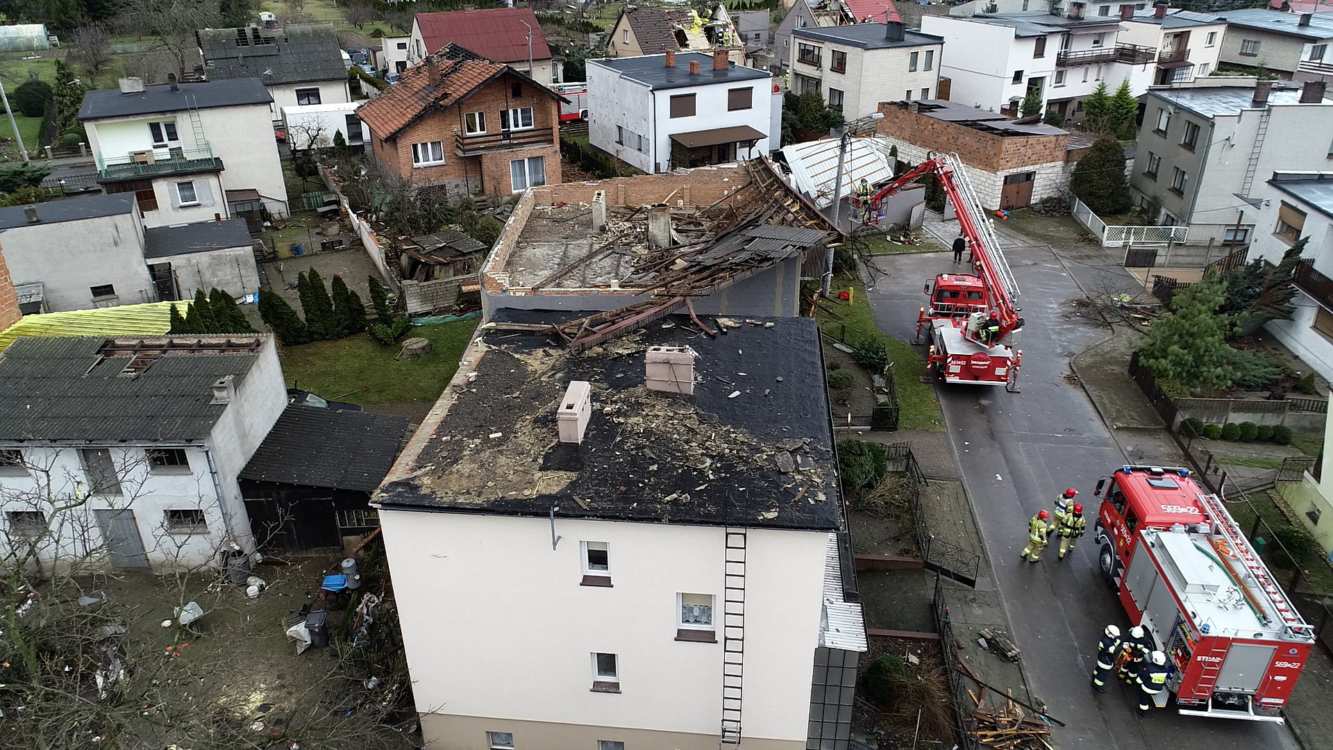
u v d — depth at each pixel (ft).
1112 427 89.30
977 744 53.88
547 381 54.65
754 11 279.90
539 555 44.93
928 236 141.69
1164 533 58.75
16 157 169.07
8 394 66.33
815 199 124.26
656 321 61.67
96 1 254.27
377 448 72.84
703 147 157.17
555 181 150.20
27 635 49.83
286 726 51.08
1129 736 55.42
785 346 58.59
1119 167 143.74
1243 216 130.00
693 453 47.16
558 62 207.10
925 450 85.56
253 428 70.33
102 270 104.88
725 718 49.03
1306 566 69.31
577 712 50.52
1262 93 126.31
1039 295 119.44
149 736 50.03
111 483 64.49
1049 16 207.51
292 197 148.66
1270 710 53.98
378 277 119.55
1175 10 239.50
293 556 70.54
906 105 165.78
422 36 198.08
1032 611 65.67
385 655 58.54
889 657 57.72
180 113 131.03
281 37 192.13
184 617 61.16
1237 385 94.89
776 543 42.96
